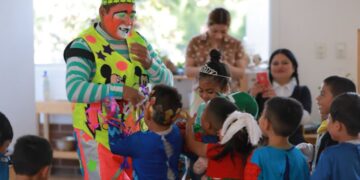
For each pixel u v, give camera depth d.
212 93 2.49
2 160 2.20
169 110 2.07
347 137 2.05
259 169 1.96
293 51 4.23
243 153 2.05
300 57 4.22
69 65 2.34
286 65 3.35
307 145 2.46
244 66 3.88
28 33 3.70
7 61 3.53
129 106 2.41
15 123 3.61
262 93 3.23
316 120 4.18
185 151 2.22
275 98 2.09
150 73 2.49
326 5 4.16
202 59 3.86
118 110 2.34
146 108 2.12
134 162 2.13
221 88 2.50
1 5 3.45
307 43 4.21
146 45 2.58
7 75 3.54
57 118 4.81
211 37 3.87
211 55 2.61
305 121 3.03
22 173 2.00
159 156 2.09
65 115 4.79
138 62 2.48
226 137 2.03
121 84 2.32
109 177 2.34
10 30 3.55
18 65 3.63
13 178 2.52
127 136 2.20
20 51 3.64
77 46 2.37
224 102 2.16
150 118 2.11
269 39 4.25
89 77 2.38
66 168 4.79
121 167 2.35
